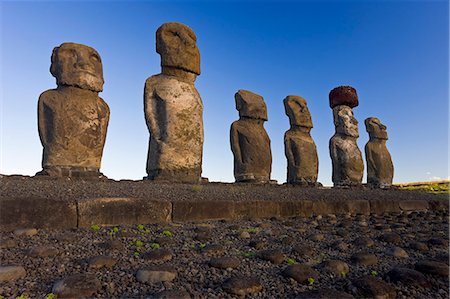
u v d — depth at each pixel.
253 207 6.58
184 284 2.80
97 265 3.12
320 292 2.67
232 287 2.70
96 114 8.40
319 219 6.92
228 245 4.21
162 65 8.92
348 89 14.36
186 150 8.70
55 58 8.14
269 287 2.86
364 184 14.70
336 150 13.72
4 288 2.61
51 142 7.78
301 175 12.27
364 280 2.89
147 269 2.93
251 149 10.88
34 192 5.18
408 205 9.45
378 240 4.87
